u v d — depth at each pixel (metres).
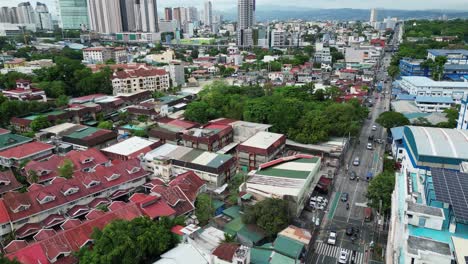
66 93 181.75
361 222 80.00
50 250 59.34
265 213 71.50
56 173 92.31
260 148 103.69
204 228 71.25
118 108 164.00
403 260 44.31
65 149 112.38
